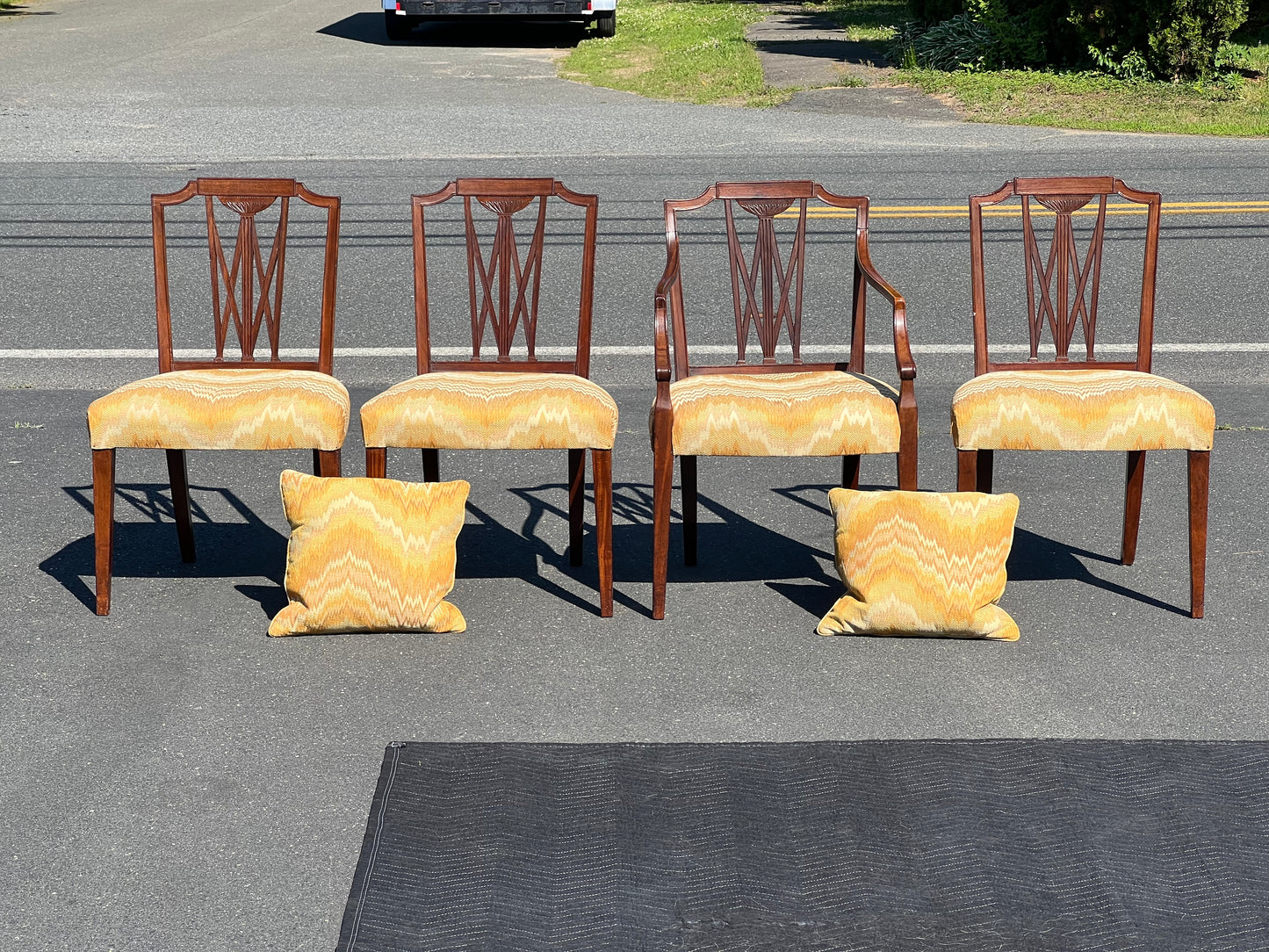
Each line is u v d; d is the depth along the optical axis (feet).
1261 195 28.55
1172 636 11.41
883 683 10.61
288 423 11.60
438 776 9.26
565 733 9.87
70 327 20.71
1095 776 9.25
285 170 31.17
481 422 11.53
